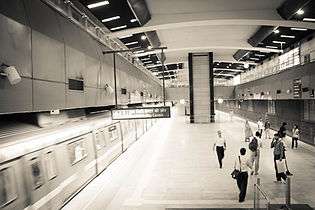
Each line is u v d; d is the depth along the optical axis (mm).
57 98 6039
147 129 24594
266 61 28516
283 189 7895
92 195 7691
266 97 23359
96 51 9008
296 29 15906
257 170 9383
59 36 6309
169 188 8242
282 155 8539
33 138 5730
